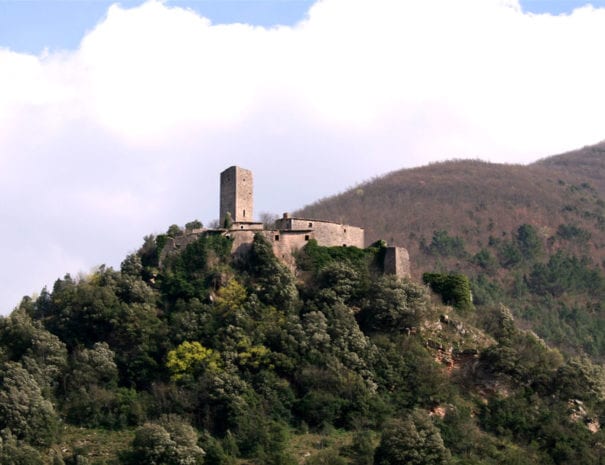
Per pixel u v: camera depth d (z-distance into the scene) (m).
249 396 178.38
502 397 191.62
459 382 193.38
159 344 193.50
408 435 165.38
